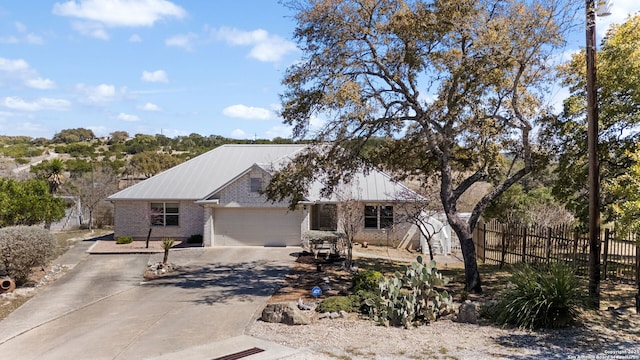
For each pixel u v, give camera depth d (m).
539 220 25.52
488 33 14.00
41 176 43.03
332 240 22.98
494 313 11.98
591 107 12.88
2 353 10.61
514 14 14.36
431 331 11.14
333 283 17.23
